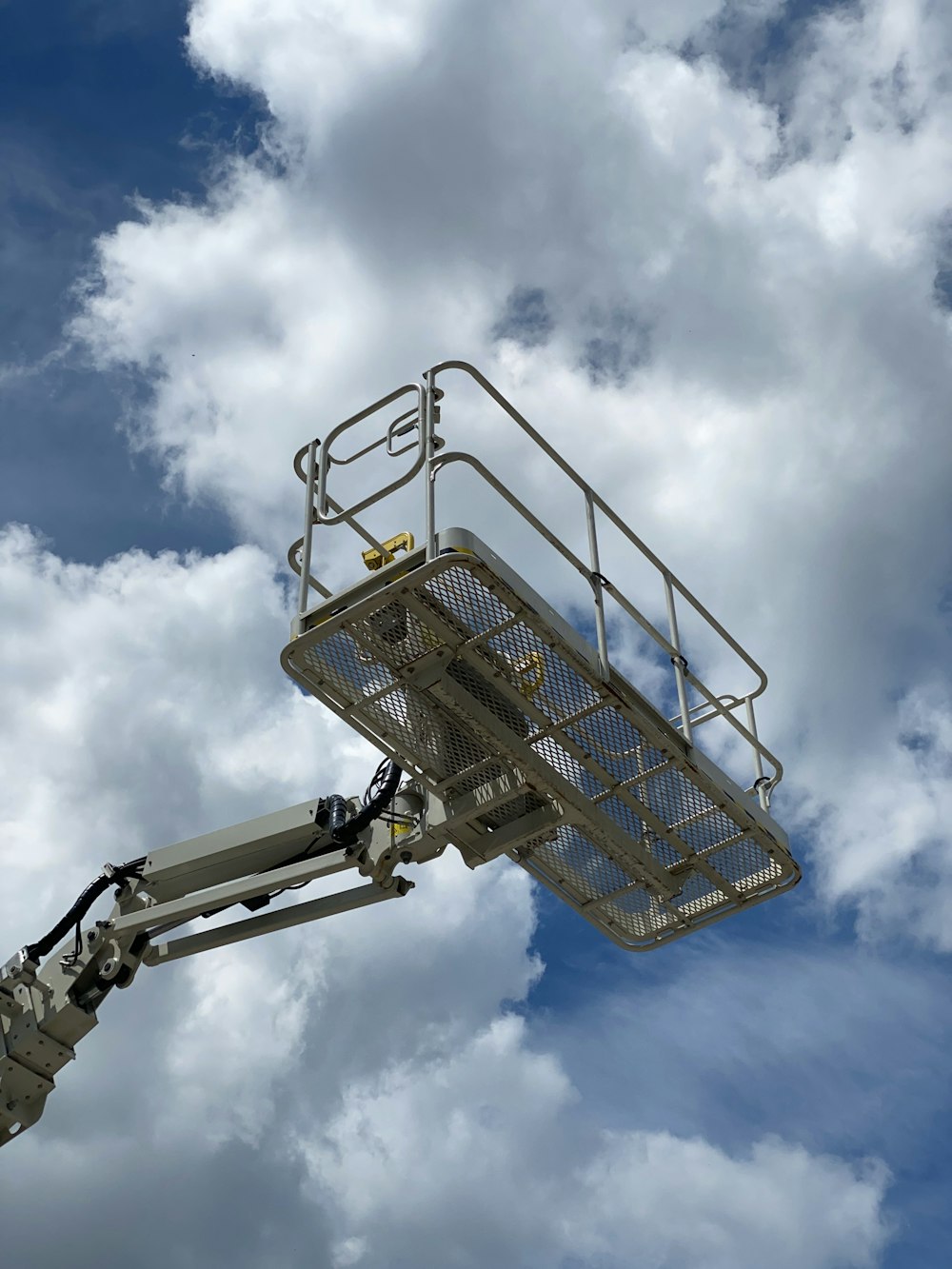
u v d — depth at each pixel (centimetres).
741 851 1230
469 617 1041
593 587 1145
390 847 1211
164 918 1309
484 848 1195
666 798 1177
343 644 1059
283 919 1302
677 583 1273
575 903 1307
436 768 1148
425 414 1095
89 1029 1363
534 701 1096
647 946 1345
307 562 1092
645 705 1113
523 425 1159
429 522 1030
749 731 1302
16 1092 1357
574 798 1139
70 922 1331
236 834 1312
